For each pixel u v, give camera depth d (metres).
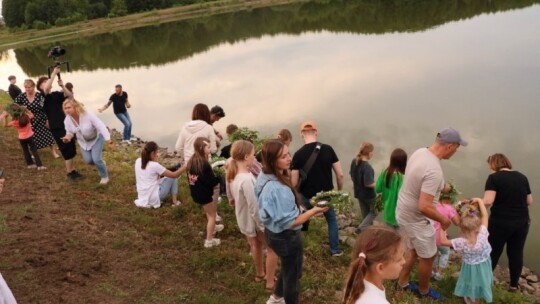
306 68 22.23
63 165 9.61
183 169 7.43
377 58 22.19
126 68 29.48
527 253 7.07
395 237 2.59
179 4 90.31
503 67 17.16
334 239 6.53
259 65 24.81
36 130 9.82
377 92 16.22
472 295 5.43
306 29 38.78
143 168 7.48
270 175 4.35
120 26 70.38
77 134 8.07
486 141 10.83
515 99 13.51
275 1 72.69
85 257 5.75
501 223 5.86
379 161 10.37
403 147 11.07
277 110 15.58
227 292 5.44
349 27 36.16
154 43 42.94
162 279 5.54
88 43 50.66
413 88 16.09
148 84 23.05
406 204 5.23
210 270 5.86
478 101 13.77
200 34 46.19
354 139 11.94
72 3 89.62
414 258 5.57
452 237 7.66
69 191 8.07
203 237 6.71
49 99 8.34
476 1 39.88
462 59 19.34
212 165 7.12
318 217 8.02
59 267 5.43
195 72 25.05
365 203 7.23
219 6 76.56
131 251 6.10
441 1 44.28
